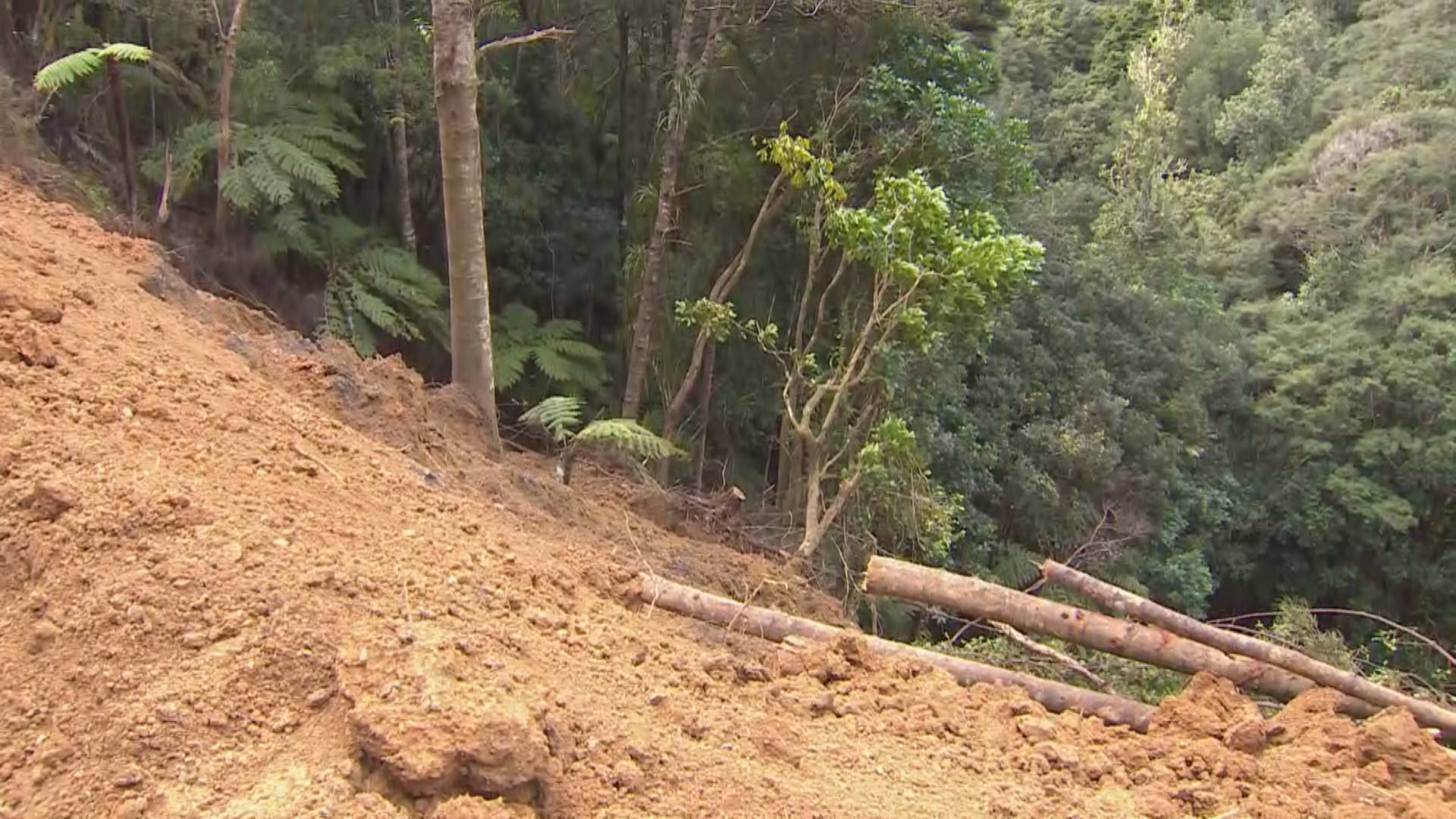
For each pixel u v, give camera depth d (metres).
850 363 8.90
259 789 2.41
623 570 4.87
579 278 12.01
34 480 3.18
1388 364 22.31
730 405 11.56
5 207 5.83
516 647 3.29
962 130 11.05
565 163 12.12
